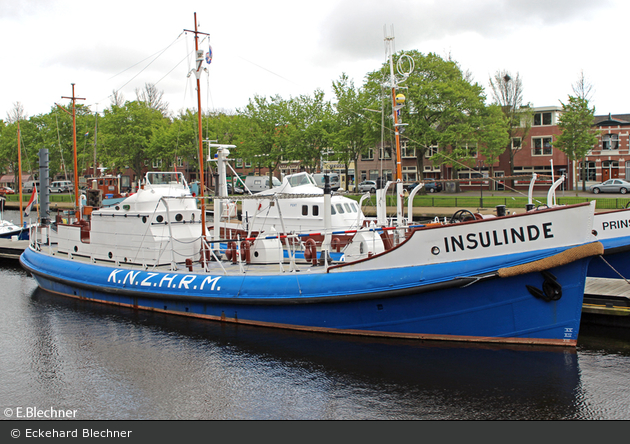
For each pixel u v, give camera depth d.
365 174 58.62
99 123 57.34
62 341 12.87
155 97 77.50
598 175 50.34
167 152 52.59
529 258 10.57
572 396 9.58
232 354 11.68
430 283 11.09
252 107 45.94
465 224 11.03
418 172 43.59
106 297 16.09
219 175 19.77
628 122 49.16
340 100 41.22
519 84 49.81
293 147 43.81
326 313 12.43
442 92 37.94
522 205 35.91
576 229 10.40
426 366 10.78
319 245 17.03
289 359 11.33
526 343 11.23
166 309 14.69
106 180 27.06
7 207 55.88
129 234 16.20
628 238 15.83
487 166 53.38
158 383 10.38
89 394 9.95
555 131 51.16
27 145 59.91
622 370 10.73
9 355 12.00
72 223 19.86
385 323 11.98
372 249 14.25
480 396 9.60
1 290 19.12
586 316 14.03
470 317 11.37
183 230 16.31
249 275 13.37
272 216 20.39
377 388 9.98
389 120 37.62
